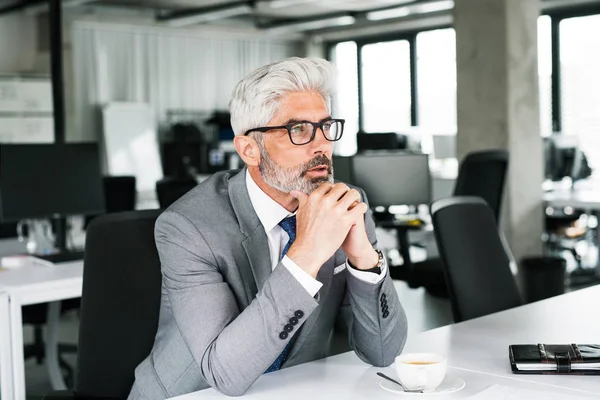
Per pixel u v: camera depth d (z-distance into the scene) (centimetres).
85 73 1227
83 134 1226
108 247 214
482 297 251
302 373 163
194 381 167
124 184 598
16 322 316
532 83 704
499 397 141
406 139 786
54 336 391
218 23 1345
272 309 148
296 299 148
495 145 700
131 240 217
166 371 170
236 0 1166
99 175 442
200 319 157
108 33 1248
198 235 165
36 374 459
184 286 162
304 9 1262
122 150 1233
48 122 1000
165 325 175
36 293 319
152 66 1295
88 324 212
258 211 169
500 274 257
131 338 215
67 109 1186
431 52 1273
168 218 168
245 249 167
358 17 1263
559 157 749
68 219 538
